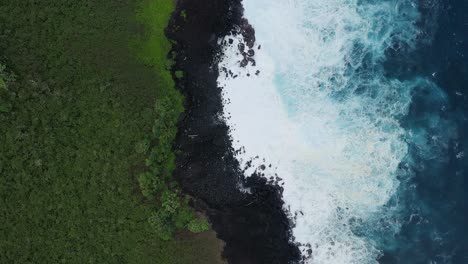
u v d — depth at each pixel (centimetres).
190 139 3978
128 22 3972
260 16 4075
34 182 3859
